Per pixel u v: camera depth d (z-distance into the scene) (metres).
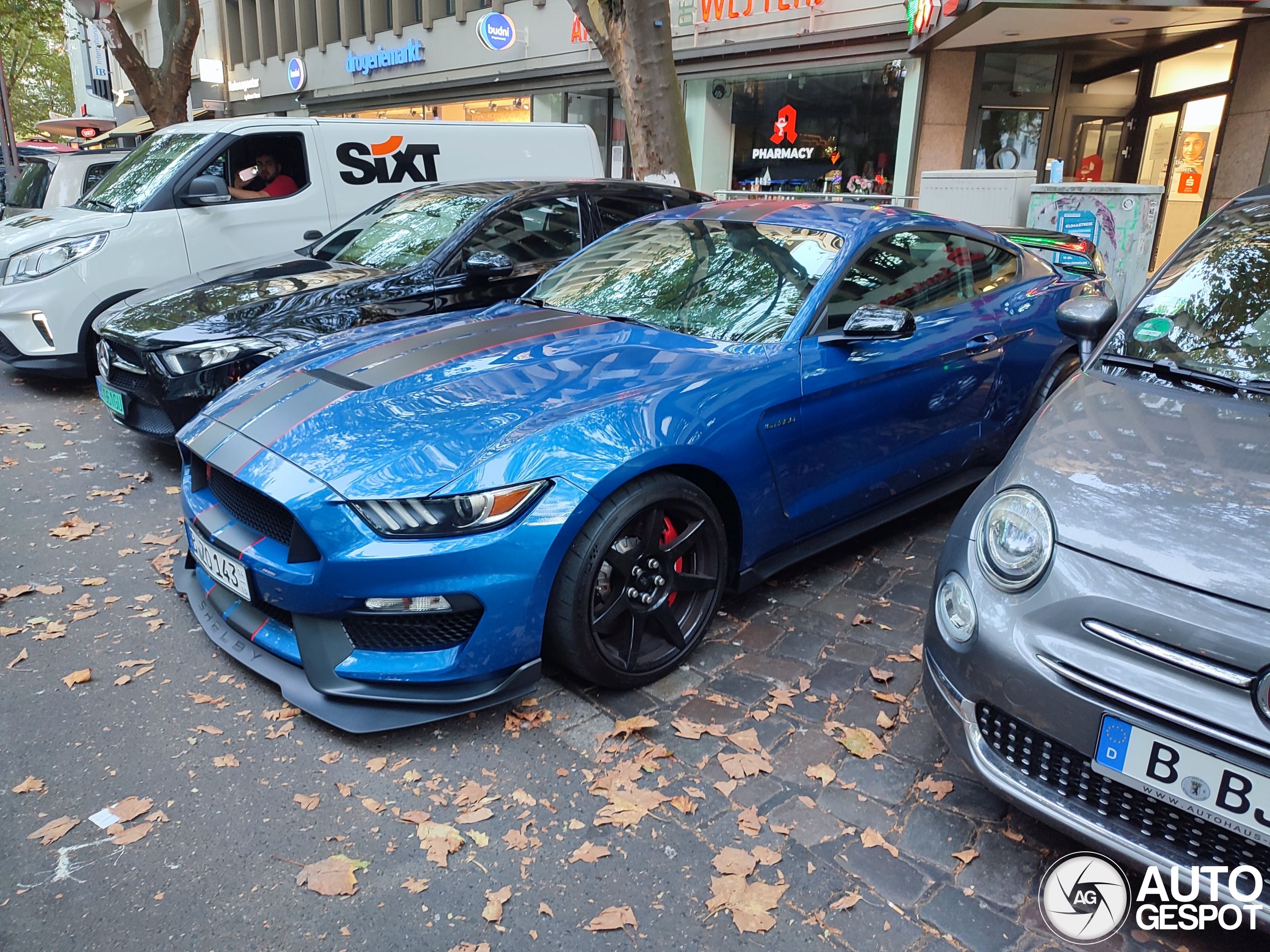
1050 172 10.45
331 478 2.60
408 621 2.59
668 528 3.01
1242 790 1.74
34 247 6.46
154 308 5.04
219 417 3.13
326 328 4.76
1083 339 3.07
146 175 7.12
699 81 13.58
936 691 2.30
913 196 11.16
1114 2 8.86
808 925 2.08
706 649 3.26
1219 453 2.18
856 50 11.56
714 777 2.59
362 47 19.84
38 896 2.11
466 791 2.49
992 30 10.04
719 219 4.12
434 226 5.72
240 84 24.61
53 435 5.82
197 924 2.04
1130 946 2.03
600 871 2.23
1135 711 1.86
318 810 2.42
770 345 3.33
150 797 2.45
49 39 38.47
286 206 7.34
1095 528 2.01
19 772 2.54
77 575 3.79
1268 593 1.76
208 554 3.00
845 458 3.54
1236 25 9.68
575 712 2.87
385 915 2.08
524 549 2.59
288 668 2.84
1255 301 2.70
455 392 2.96
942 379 3.88
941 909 2.13
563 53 15.34
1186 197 10.77
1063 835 2.36
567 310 3.85
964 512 2.40
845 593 3.70
